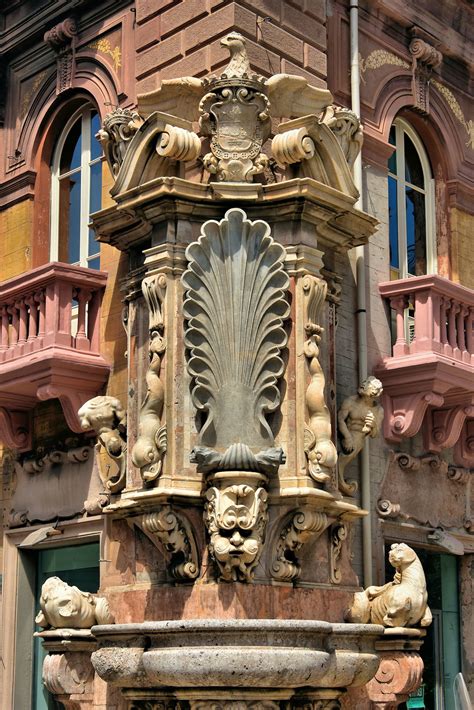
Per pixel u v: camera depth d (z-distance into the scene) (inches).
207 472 551.2
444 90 751.7
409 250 730.2
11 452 706.8
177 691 531.5
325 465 556.7
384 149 693.9
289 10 641.0
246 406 560.1
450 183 741.3
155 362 565.0
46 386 633.0
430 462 680.4
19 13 745.6
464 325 685.3
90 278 649.0
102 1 698.2
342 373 634.2
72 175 724.0
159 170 588.1
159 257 573.3
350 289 650.2
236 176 579.8
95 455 638.5
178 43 634.8
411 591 585.0
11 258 732.7
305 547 570.9
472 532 708.0
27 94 741.3
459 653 704.4
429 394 641.6
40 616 596.1
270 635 520.7
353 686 563.5
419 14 731.4
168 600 562.6
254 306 566.9
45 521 671.8
